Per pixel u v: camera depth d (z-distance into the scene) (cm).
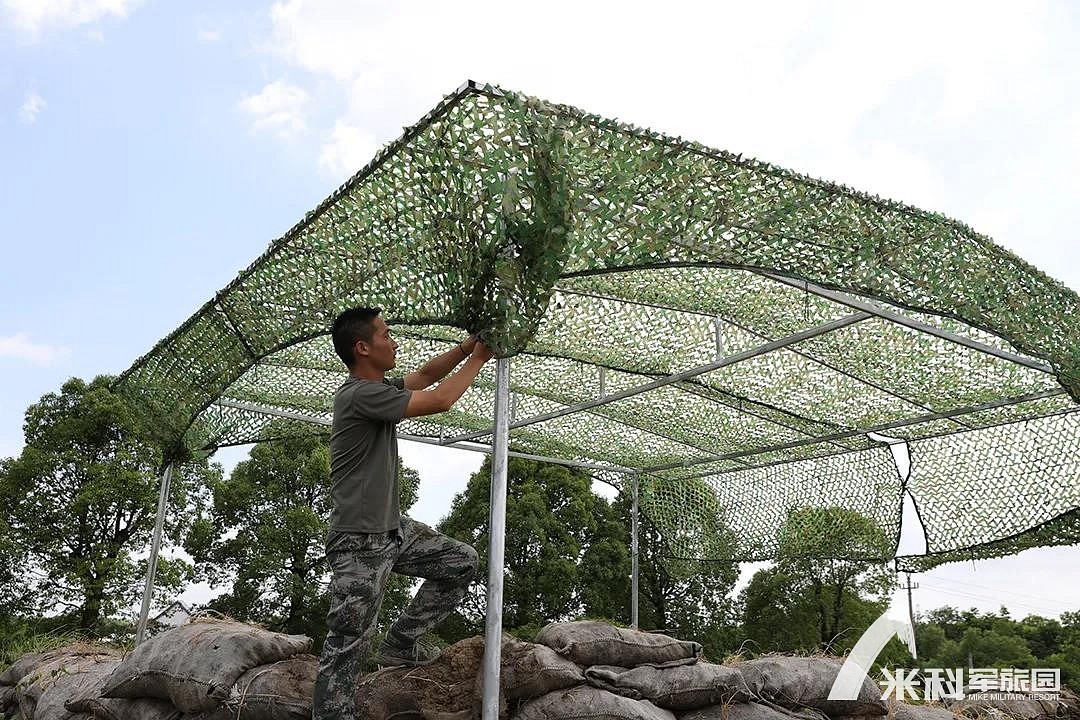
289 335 347
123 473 1191
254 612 1295
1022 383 470
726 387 509
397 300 288
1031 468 548
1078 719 616
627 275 376
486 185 251
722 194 271
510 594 1323
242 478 1383
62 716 393
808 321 408
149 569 522
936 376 473
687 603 1338
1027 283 346
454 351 286
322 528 1338
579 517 1388
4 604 1133
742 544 762
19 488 1183
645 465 800
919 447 625
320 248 323
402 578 1370
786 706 375
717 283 385
